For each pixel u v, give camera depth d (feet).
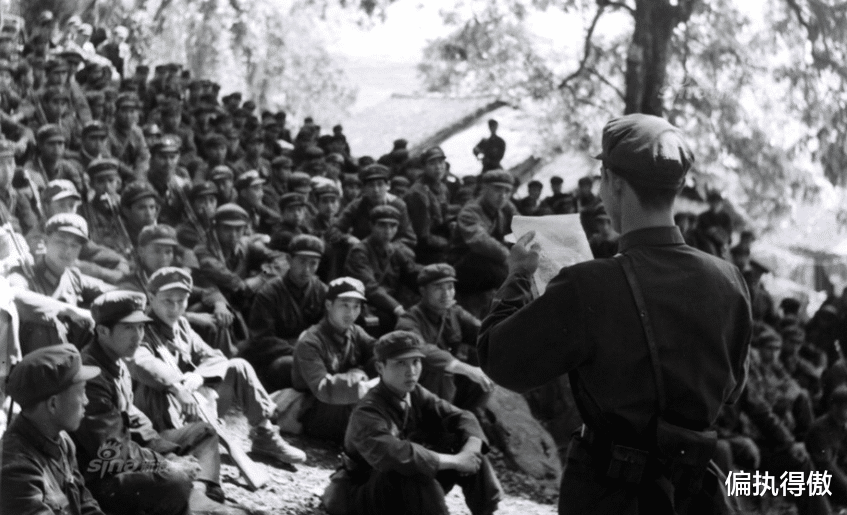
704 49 51.65
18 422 16.02
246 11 45.29
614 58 50.34
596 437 9.35
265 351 27.71
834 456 36.17
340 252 33.47
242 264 30.19
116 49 41.81
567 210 46.11
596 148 49.39
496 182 35.73
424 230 37.52
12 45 31.04
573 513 9.36
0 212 23.47
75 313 20.56
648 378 9.12
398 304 31.60
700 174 51.34
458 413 22.56
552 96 49.39
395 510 21.27
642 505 9.18
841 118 52.21
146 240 26.32
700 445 9.09
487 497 22.17
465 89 47.93
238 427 25.49
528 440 29.22
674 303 9.24
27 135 28.53
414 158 43.06
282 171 38.45
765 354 37.52
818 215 51.96
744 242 50.88
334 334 26.55
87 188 28.22
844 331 41.60
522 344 9.37
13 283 21.18
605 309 9.22
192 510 19.30
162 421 21.07
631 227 9.61
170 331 22.89
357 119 47.11
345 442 22.20
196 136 37.96
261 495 21.97
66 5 37.01
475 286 35.24
